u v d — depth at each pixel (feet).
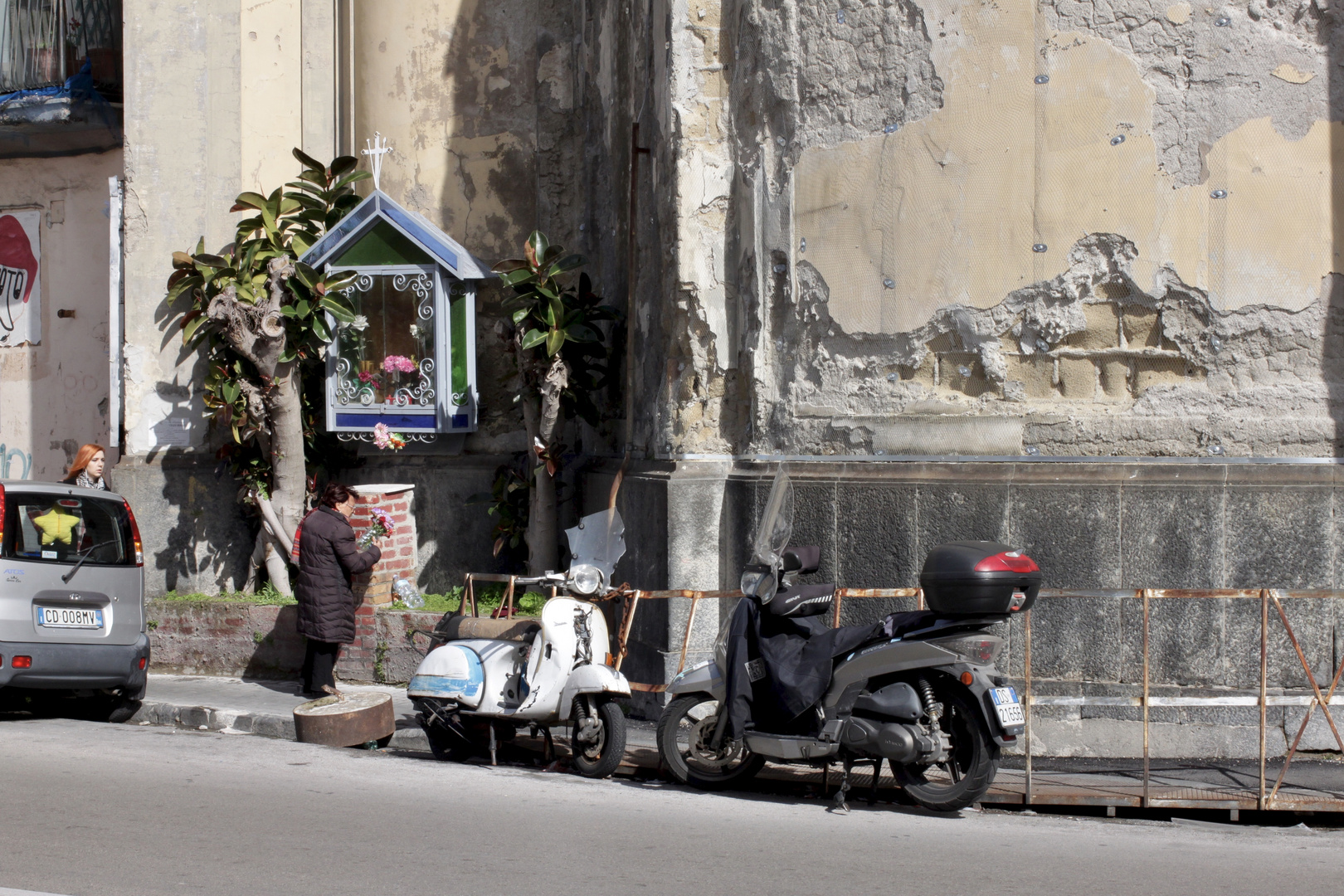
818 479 29.84
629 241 35.76
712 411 32.37
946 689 22.57
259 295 39.04
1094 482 27.81
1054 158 28.53
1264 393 27.76
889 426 29.66
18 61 47.80
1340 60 27.66
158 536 40.91
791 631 24.41
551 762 27.48
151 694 34.55
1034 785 24.16
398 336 39.22
